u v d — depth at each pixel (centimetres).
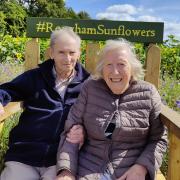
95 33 112
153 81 112
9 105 89
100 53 84
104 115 82
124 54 82
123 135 81
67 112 91
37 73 93
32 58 112
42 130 89
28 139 90
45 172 86
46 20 112
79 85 94
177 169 74
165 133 84
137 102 82
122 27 112
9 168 87
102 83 85
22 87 92
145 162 79
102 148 81
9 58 254
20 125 92
